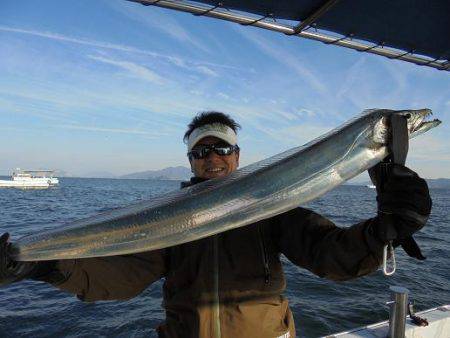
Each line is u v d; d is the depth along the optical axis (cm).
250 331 93
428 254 609
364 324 314
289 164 86
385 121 86
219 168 113
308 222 95
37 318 331
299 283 419
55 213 1188
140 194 2519
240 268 98
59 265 98
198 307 95
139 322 324
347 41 176
